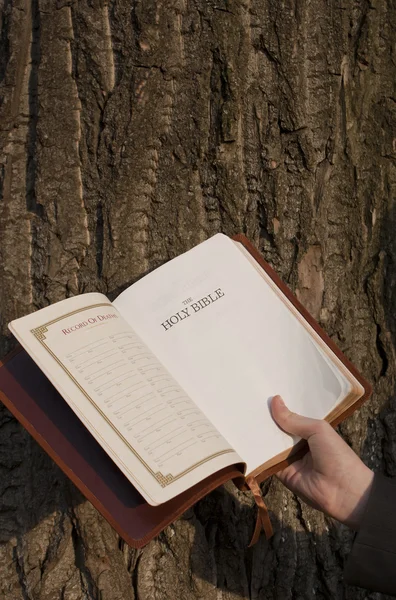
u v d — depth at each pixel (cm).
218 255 143
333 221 160
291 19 155
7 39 160
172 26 153
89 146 154
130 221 152
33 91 159
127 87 152
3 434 154
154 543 147
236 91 153
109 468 126
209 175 154
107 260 152
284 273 156
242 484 131
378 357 166
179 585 146
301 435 134
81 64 154
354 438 162
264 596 151
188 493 123
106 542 146
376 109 165
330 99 158
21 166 158
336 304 159
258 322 140
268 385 136
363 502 134
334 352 140
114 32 153
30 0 160
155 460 118
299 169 156
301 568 154
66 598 144
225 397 134
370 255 166
